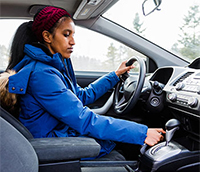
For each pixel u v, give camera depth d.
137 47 1.88
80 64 1.95
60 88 0.84
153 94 1.35
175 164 1.15
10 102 0.81
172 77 1.38
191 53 1.88
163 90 1.34
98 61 1.96
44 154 0.70
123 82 1.36
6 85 0.81
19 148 0.59
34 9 1.55
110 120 0.89
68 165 0.73
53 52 0.96
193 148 1.22
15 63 0.91
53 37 0.92
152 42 1.88
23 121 0.87
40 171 0.70
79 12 1.56
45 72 0.84
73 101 0.84
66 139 0.80
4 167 0.54
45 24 0.89
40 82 0.82
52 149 0.71
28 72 0.82
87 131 0.86
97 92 1.27
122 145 1.45
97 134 0.86
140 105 1.56
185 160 1.16
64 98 0.83
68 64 1.09
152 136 0.89
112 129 0.86
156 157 1.15
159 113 1.51
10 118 0.73
